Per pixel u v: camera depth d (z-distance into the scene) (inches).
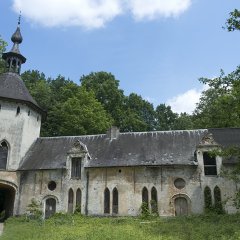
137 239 693.9
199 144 1274.6
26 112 1446.9
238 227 800.9
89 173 1315.2
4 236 778.2
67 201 1294.3
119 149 1379.2
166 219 1074.7
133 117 2372.0
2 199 1494.8
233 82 824.9
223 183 1216.8
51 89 2667.3
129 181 1274.6
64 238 730.2
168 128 2682.1
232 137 1348.4
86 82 2561.5
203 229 813.2
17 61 1555.1
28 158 1407.5
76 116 1971.0
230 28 786.2
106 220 1122.7
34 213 1275.8
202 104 2261.3
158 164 1255.5
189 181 1240.8
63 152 1418.6
